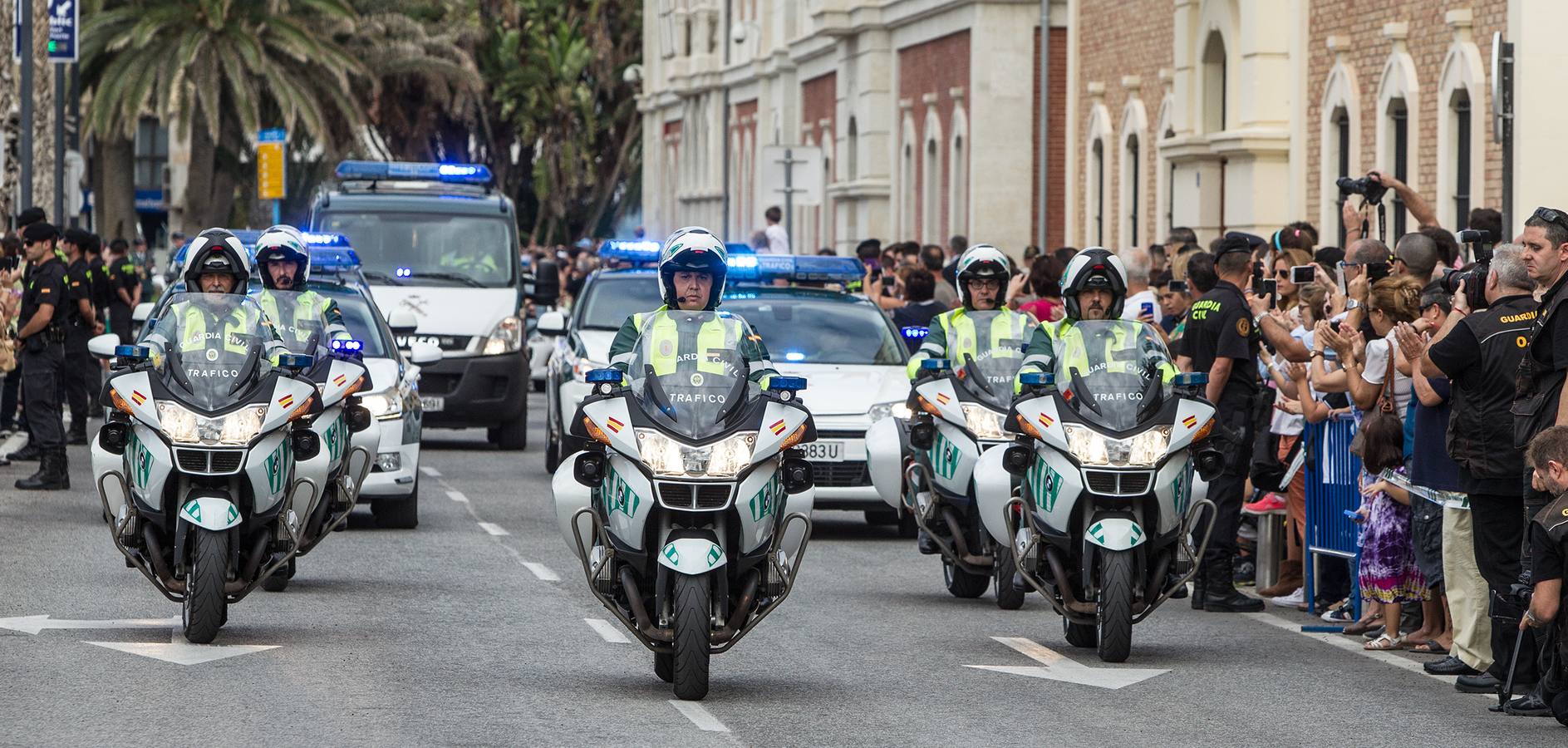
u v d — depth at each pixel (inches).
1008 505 1007.0
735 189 5128.0
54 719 790.5
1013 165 3272.6
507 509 1593.3
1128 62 2817.4
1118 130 2851.9
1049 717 839.1
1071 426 961.5
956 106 3383.4
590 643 996.6
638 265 1921.8
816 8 3907.5
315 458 1049.5
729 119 5064.0
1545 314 854.5
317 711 816.3
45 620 1027.9
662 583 844.0
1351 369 1047.6
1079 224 3036.4
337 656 944.3
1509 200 1450.5
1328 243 2169.0
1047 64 2994.6
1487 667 924.0
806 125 4407.0
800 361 1536.7
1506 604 882.8
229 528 935.0
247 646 964.6
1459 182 1902.1
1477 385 884.6
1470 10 1866.4
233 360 973.8
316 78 4131.4
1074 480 957.8
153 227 6707.7
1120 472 952.9
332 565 1261.1
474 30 5378.9
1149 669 960.9
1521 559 861.2
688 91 5497.1
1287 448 1249.4
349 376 1069.1
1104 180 2906.0
